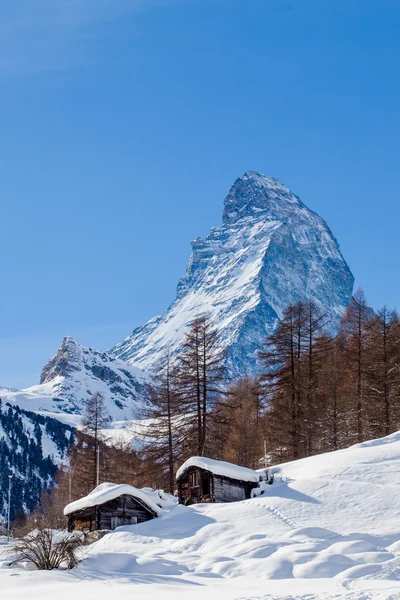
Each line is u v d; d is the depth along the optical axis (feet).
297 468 178.50
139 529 154.92
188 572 110.73
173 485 209.77
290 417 217.15
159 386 213.46
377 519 134.00
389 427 218.59
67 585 96.48
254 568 106.32
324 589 87.66
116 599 83.71
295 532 126.52
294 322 231.50
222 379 210.18
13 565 117.19
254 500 157.79
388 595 77.87
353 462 168.76
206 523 149.07
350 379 237.04
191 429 205.77
